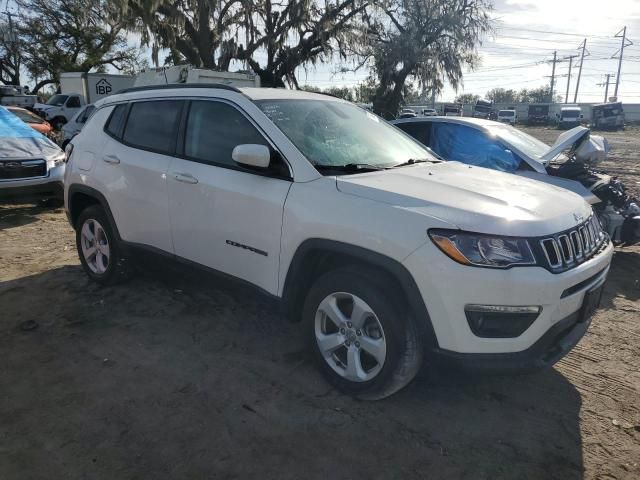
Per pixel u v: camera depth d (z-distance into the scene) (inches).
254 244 133.4
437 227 105.0
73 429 110.3
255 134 137.7
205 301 177.8
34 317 164.7
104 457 102.1
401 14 824.9
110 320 162.9
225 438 108.3
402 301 112.2
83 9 702.5
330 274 120.6
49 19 1432.1
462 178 133.3
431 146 271.6
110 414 115.6
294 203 124.0
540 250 105.5
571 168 238.4
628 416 120.3
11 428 110.3
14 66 1699.1
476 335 104.0
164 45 727.1
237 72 675.4
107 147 178.1
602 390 131.3
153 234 162.4
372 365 122.1
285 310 129.9
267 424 113.1
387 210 111.1
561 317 108.7
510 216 108.0
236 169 138.8
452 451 106.3
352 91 1125.7
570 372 140.2
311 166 127.5
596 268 117.6
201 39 686.5
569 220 117.0
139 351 144.0
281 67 798.5
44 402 119.8
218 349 145.7
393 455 104.6
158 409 117.6
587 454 107.0
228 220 138.5
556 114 2215.8
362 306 115.4
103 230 182.5
